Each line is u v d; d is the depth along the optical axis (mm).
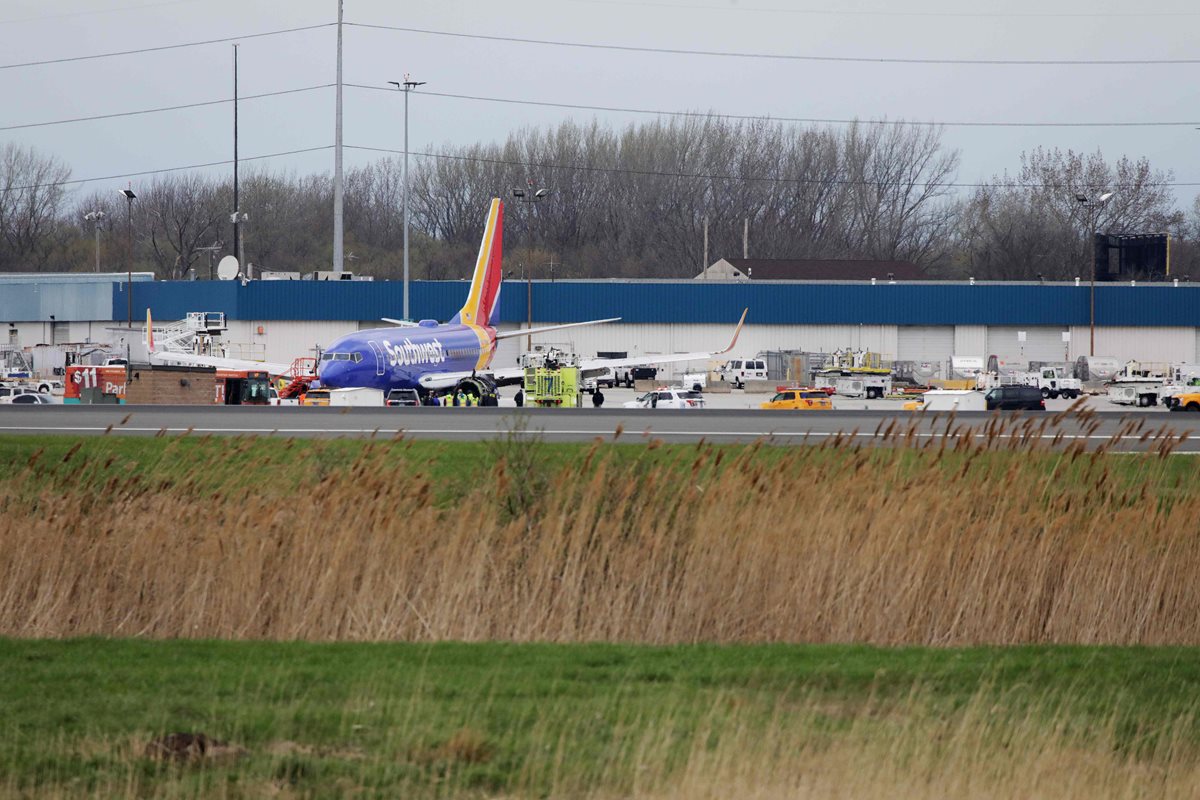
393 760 48969
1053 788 48406
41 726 52312
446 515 81938
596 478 78188
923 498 81000
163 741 50688
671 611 75938
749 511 78375
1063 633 78312
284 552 76750
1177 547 79875
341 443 107000
